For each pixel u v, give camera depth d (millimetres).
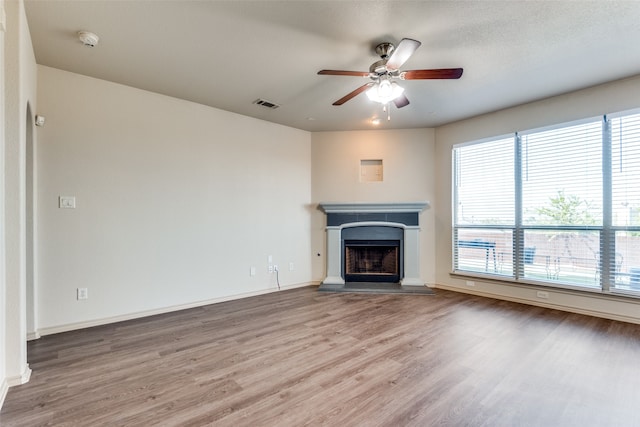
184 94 3717
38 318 2939
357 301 4195
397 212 5035
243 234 4453
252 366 2346
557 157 3803
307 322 3346
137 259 3514
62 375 2207
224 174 4258
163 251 3705
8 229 2037
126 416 1751
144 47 2693
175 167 3812
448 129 4887
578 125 3627
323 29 2445
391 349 2637
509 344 2730
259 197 4641
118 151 3398
